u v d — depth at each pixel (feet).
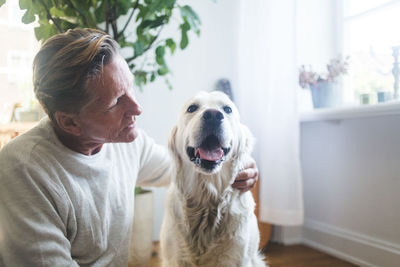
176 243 3.55
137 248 5.31
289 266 5.68
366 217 5.57
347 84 6.82
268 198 6.46
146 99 7.34
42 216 2.47
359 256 5.65
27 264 2.37
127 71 2.74
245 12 7.43
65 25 4.50
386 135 5.17
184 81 7.74
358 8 6.63
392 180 5.09
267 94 6.56
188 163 3.67
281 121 6.25
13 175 2.46
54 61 2.43
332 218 6.33
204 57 7.96
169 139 3.91
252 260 3.90
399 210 4.99
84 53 2.43
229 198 3.52
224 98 3.76
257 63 7.00
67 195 2.66
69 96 2.44
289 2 6.16
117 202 3.19
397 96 5.49
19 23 6.78
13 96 6.89
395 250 5.00
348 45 6.88
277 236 7.12
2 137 5.77
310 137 6.86
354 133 5.77
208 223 3.54
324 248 6.43
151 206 5.58
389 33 5.91
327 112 6.02
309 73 6.61
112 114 2.62
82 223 2.82
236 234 3.42
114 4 4.70
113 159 3.29
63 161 2.72
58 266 2.44
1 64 6.73
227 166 3.61
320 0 7.01
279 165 6.26
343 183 6.04
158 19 4.56
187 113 3.68
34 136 2.73
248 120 7.45
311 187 6.88
